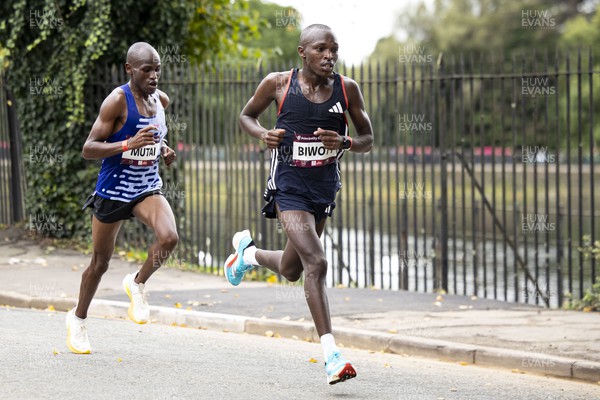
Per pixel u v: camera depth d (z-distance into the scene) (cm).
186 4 4288
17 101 4266
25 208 4422
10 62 4191
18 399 1627
